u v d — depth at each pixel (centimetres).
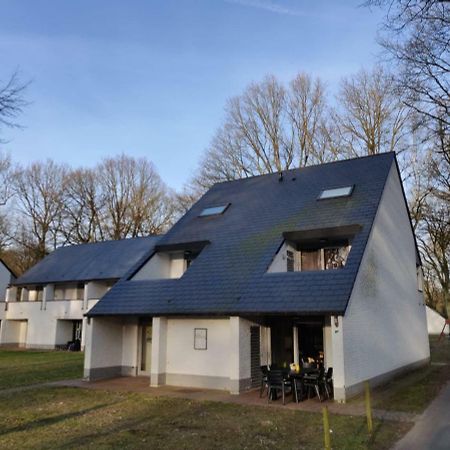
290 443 831
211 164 3772
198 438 870
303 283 1400
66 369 2062
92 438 870
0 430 941
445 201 2872
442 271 3922
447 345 3397
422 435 886
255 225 1853
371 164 2012
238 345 1409
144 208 5159
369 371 1437
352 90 3369
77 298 3575
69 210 5069
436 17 891
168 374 1592
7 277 4200
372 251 1574
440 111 1590
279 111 3569
